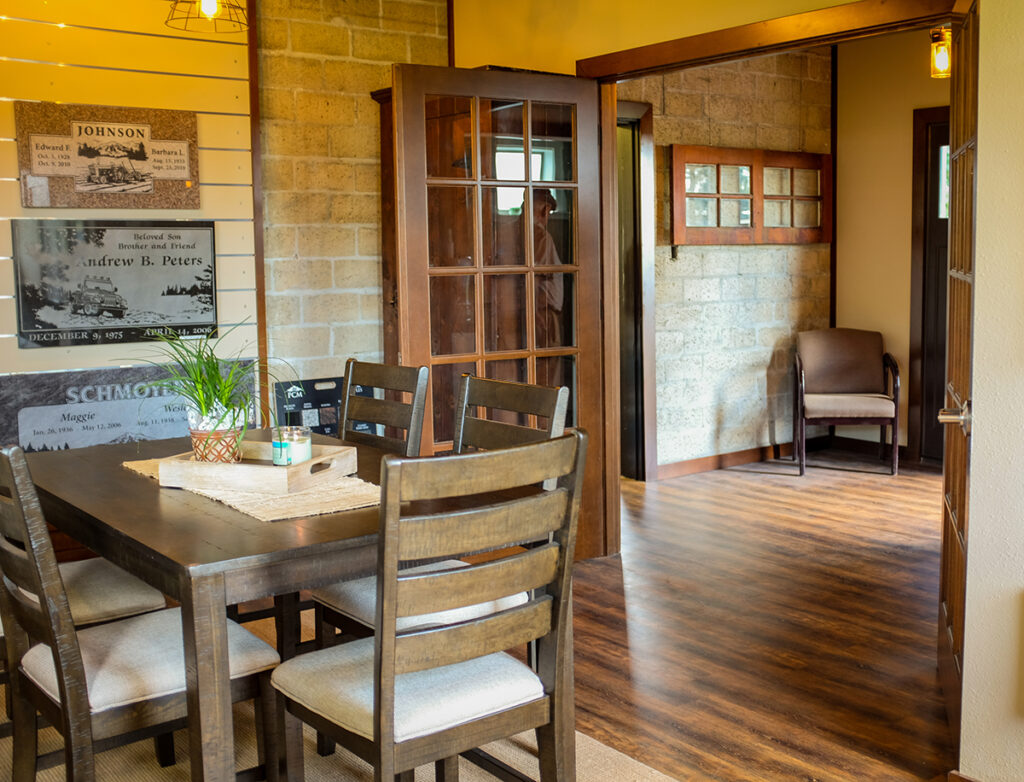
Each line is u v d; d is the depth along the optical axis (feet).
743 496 18.61
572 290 14.17
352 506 7.35
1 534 6.89
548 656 6.68
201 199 13.99
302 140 14.99
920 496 18.47
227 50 14.02
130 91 13.34
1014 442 7.53
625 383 20.02
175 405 13.97
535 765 8.63
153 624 7.39
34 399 12.94
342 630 8.36
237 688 7.05
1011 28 7.38
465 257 13.12
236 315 14.43
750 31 12.21
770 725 9.30
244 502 7.47
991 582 7.70
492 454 5.87
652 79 19.29
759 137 21.24
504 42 15.43
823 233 22.36
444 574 5.87
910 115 21.16
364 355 15.90
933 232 20.98
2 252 12.62
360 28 15.46
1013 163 7.47
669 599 12.86
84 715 6.42
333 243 15.42
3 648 8.38
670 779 8.27
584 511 14.51
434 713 6.18
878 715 9.49
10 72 12.51
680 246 20.12
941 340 21.01
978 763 7.86
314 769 8.56
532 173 13.60
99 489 8.01
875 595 12.96
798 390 20.68
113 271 13.37
